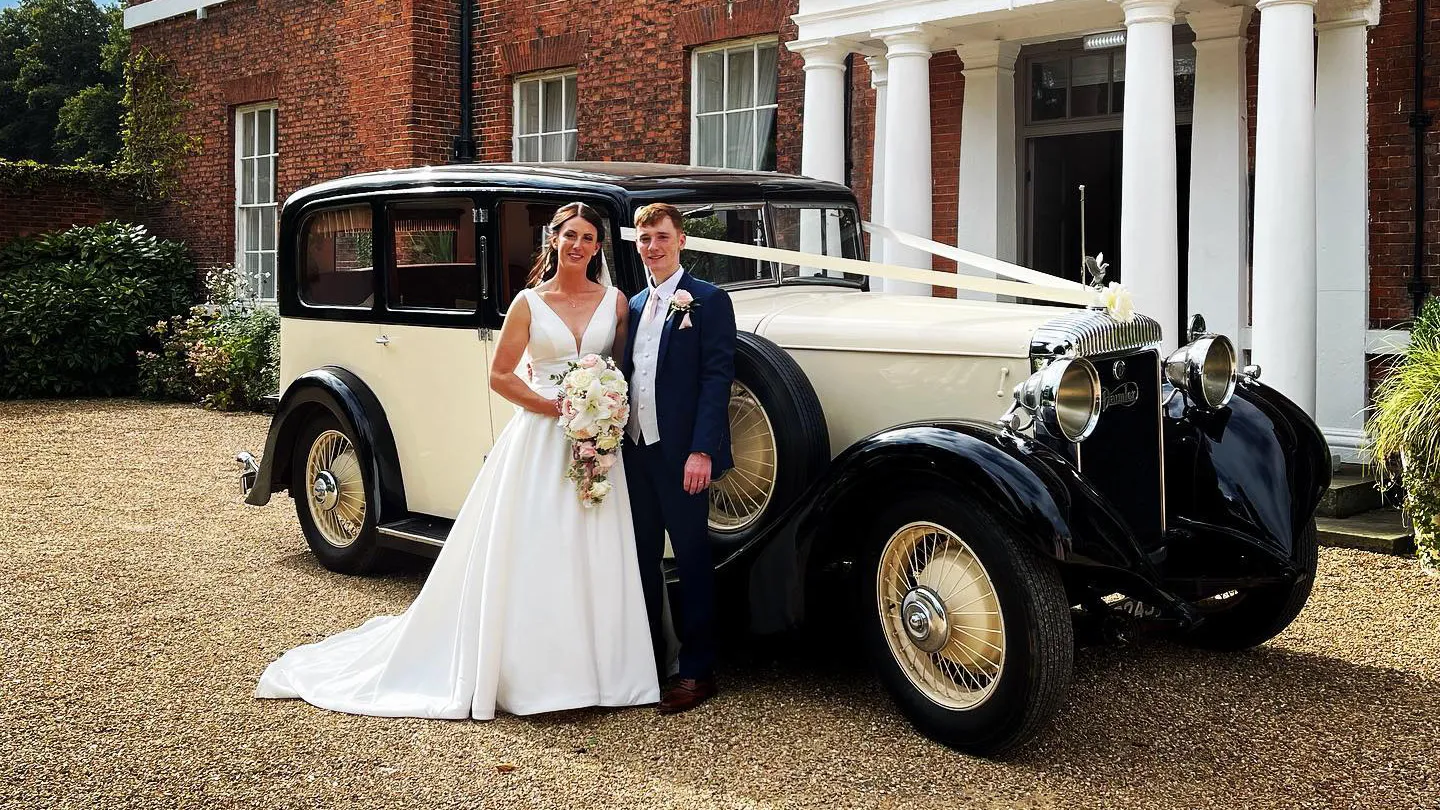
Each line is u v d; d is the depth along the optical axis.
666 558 4.61
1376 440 6.04
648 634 4.15
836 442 4.35
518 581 4.02
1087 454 3.98
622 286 4.59
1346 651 4.67
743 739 3.80
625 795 3.40
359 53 12.74
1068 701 4.13
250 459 6.07
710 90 10.61
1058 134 9.16
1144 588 3.55
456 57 12.53
